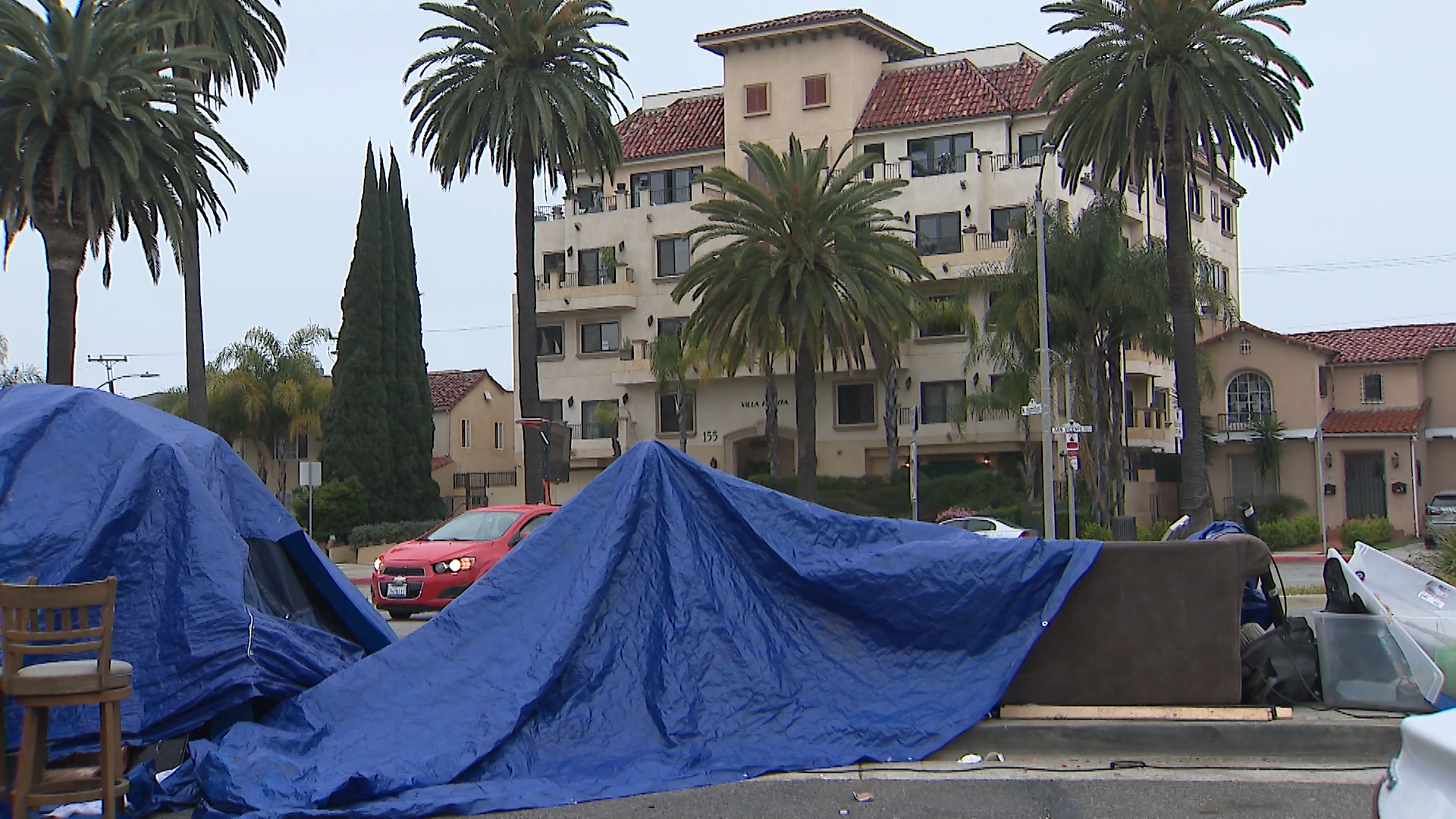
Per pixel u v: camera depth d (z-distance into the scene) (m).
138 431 8.98
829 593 9.13
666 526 9.32
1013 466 46.31
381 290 49.03
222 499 9.54
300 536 10.09
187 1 33.28
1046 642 8.98
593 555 9.07
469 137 36.31
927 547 9.19
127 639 8.30
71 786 7.08
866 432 48.78
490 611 8.86
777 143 51.59
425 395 51.03
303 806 7.13
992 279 40.97
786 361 49.12
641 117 57.38
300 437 55.88
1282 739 8.23
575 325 53.50
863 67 51.62
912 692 8.82
